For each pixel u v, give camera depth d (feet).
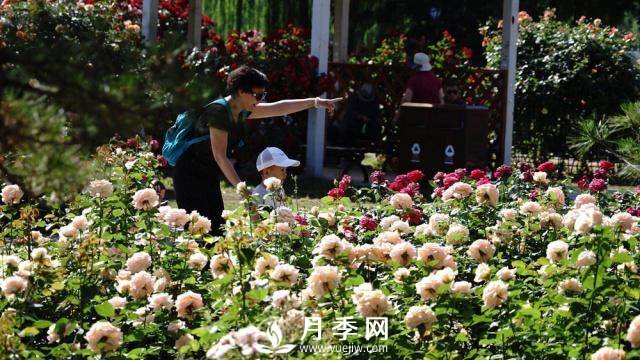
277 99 60.34
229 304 20.92
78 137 15.31
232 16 104.78
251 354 16.02
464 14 119.85
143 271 21.76
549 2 117.80
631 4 119.75
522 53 70.95
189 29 68.64
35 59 15.44
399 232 26.58
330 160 68.49
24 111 14.65
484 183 31.63
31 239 27.17
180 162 30.86
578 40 70.28
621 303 20.61
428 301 20.99
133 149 34.19
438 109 58.08
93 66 15.69
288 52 61.77
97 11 50.11
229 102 29.55
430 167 58.49
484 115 58.75
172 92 15.88
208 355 16.25
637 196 34.78
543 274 22.29
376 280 23.03
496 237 26.99
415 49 64.34
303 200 51.93
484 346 21.42
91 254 24.00
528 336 20.52
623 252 22.04
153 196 25.71
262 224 23.13
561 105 69.41
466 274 25.30
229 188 55.36
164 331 21.18
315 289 20.06
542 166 35.22
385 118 65.46
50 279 22.27
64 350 19.81
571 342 20.34
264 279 21.27
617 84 69.21
